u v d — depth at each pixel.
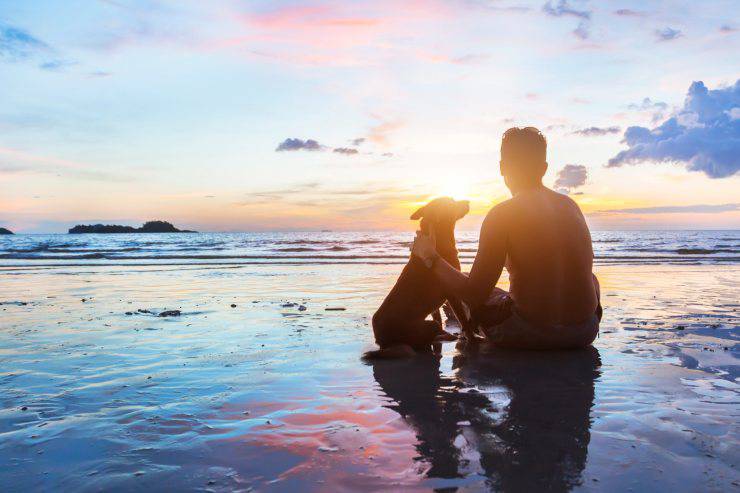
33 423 2.21
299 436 2.05
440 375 3.04
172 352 3.62
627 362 3.30
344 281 9.29
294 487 1.62
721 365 3.20
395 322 3.79
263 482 1.65
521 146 3.46
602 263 15.12
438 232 3.94
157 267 13.59
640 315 5.19
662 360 3.34
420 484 1.63
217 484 1.64
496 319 3.79
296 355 3.55
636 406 2.40
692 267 13.20
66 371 3.11
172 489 1.61
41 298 6.78
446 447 1.93
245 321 4.92
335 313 5.41
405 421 2.23
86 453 1.89
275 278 9.97
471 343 4.09
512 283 3.65
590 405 2.42
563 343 3.65
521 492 1.57
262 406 2.44
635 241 49.47
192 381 2.89
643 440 1.97
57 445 1.97
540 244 3.42
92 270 12.41
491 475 1.69
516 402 2.49
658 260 16.52
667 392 2.62
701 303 6.11
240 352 3.62
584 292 3.50
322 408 2.41
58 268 13.21
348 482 1.65
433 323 4.02
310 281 9.28
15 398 2.57
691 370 3.08
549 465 1.76
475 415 2.30
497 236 3.42
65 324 4.75
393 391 2.70
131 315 5.29
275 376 3.00
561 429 2.11
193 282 9.13
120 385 2.80
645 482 1.62
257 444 1.97
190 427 2.16
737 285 8.37
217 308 5.80
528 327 3.61
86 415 2.31
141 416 2.30
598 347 3.76
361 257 18.86
